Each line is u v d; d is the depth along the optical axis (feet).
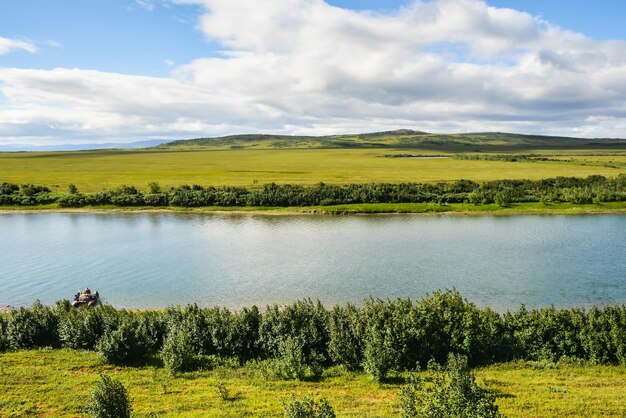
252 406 89.35
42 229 326.65
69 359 118.11
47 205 408.26
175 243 282.15
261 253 254.47
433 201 392.06
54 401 90.33
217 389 99.19
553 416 83.15
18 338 128.88
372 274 214.28
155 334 129.29
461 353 118.52
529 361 118.62
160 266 232.32
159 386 101.30
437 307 125.18
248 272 220.23
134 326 129.59
